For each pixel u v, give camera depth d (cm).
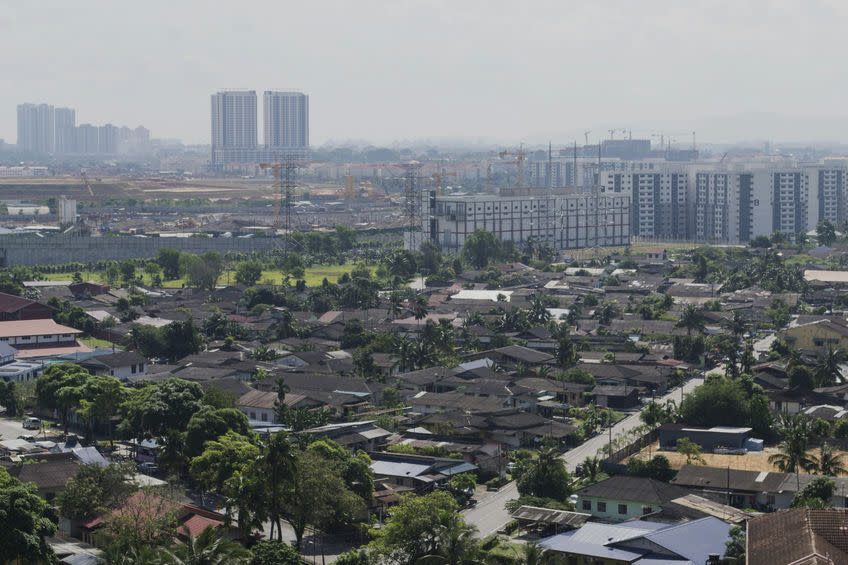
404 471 18862
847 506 15988
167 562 11356
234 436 18712
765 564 10500
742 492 17112
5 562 13438
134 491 16462
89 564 14362
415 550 14238
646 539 14512
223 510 16812
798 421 19538
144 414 19838
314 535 16450
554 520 16075
